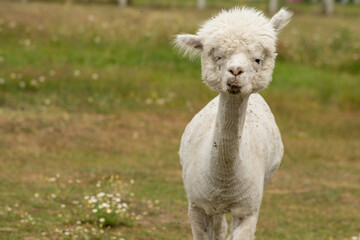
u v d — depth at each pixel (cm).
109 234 2586
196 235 1928
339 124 5294
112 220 2733
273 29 1616
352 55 7331
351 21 9850
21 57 6028
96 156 3962
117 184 3312
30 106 4828
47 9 8094
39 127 4347
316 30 8369
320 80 6594
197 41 1686
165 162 3962
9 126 4269
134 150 4162
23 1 8931
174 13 8131
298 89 6234
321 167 4166
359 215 3209
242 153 1777
